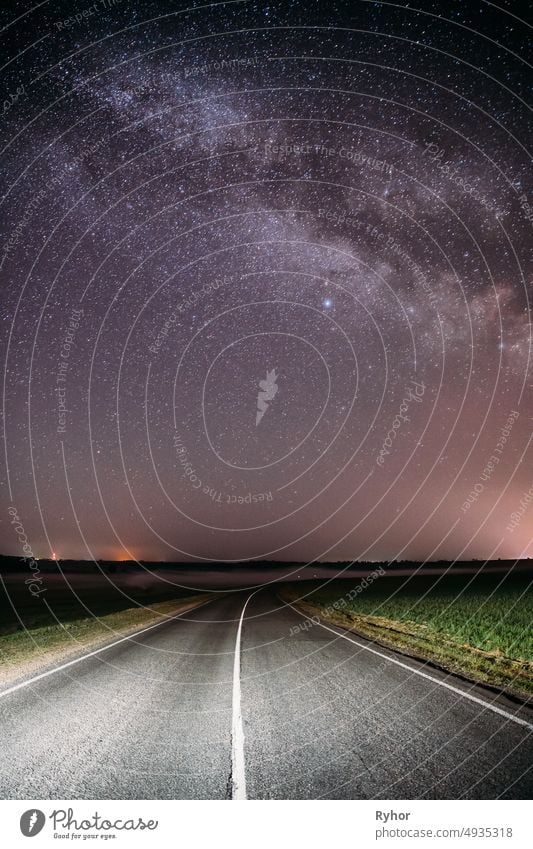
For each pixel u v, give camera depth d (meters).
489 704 5.48
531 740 4.37
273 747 4.37
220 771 3.88
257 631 13.30
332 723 5.02
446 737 4.50
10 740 4.56
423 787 3.59
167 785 3.65
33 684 6.92
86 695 6.27
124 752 4.26
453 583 34.72
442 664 7.91
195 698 6.13
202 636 12.48
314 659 8.67
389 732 4.68
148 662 8.73
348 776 3.77
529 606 15.58
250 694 6.30
